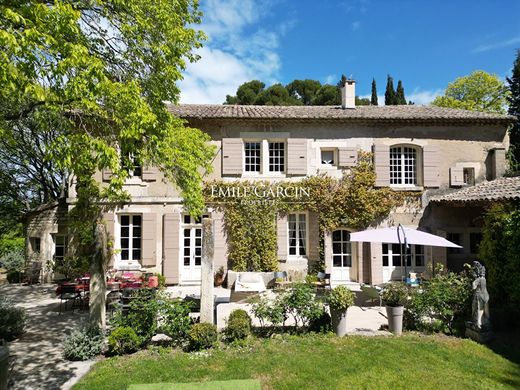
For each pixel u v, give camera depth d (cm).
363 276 1323
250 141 1377
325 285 1136
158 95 741
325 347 659
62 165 526
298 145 1341
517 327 772
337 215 1328
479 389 512
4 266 1727
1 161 1580
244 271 1297
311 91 3709
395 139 1367
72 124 634
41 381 543
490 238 899
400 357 616
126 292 818
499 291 866
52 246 1395
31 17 474
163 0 696
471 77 2667
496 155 1360
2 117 603
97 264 709
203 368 573
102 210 1286
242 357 616
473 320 712
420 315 760
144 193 1306
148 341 681
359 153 1352
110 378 538
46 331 795
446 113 1406
